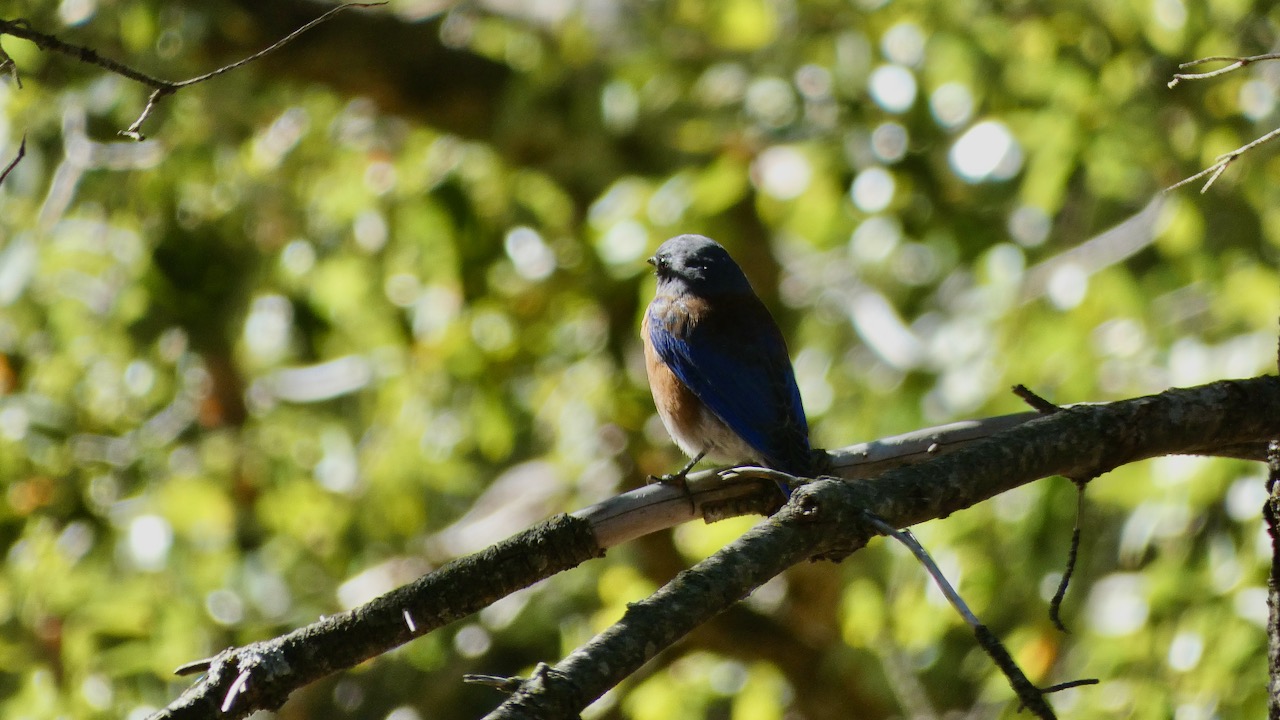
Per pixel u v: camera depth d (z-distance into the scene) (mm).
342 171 14078
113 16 12016
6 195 11594
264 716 13117
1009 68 11258
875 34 11969
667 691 12438
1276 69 10859
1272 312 10133
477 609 5953
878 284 12258
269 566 12711
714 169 12711
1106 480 9859
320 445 13609
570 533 6188
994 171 11367
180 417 12820
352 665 5699
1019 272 11617
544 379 14258
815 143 12234
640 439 13836
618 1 14367
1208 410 6219
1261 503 9039
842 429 11828
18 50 10922
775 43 12875
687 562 12789
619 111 13406
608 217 13172
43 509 11703
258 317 13055
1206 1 10789
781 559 5051
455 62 14375
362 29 13961
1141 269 12617
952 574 10852
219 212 13078
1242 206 11211
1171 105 11016
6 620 11289
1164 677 9445
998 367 10961
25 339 12188
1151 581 9656
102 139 11992
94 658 10984
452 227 13844
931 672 13242
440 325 13977
